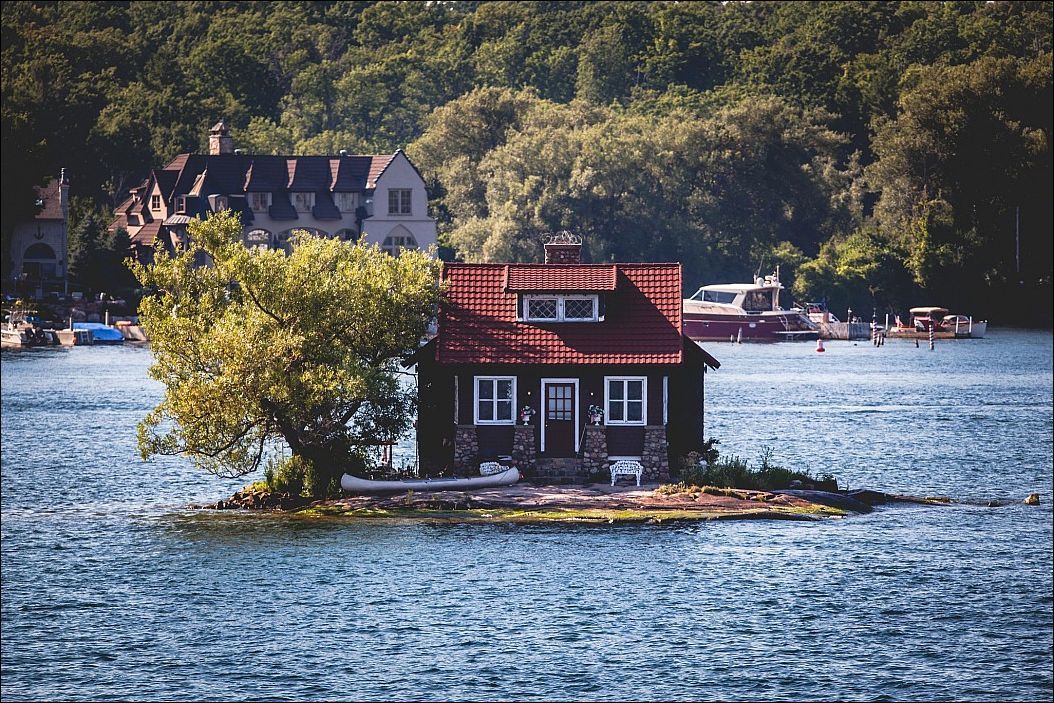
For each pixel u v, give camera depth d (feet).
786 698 523.70
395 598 638.12
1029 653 569.23
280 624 606.55
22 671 552.00
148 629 602.03
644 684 537.24
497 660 563.07
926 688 531.91
